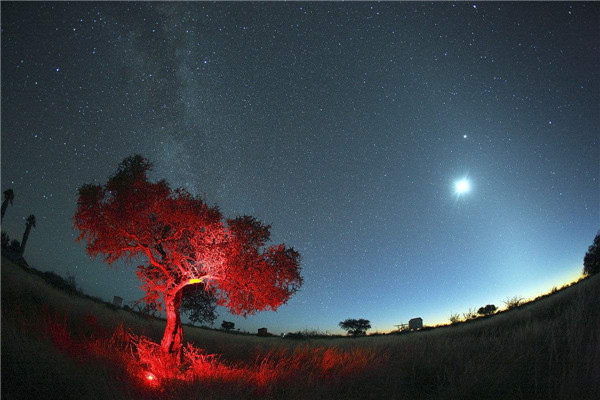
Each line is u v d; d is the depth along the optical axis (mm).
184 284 13602
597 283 14438
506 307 33094
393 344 17969
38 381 6250
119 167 14094
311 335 35406
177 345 12852
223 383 9078
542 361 9141
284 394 9266
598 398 6613
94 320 14633
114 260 14164
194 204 13828
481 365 9672
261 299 14727
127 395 7090
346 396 9312
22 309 12414
